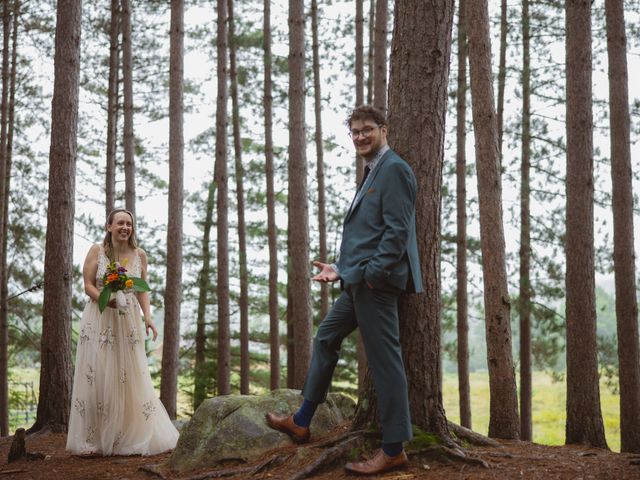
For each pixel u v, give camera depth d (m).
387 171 3.78
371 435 4.14
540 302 16.34
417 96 4.41
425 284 4.30
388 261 3.63
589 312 9.75
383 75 13.62
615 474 3.64
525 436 15.45
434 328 4.32
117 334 5.81
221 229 16.58
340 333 4.23
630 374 10.84
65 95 8.35
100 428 5.67
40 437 7.54
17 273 18.70
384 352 3.78
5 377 16.59
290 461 4.14
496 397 9.57
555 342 16.44
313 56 18.00
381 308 3.79
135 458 5.49
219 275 16.67
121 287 5.60
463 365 14.87
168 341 13.56
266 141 17.69
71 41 8.44
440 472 3.81
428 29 4.45
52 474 4.97
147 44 18.42
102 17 17.39
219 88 16.33
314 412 4.46
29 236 18.84
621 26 11.35
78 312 19.27
